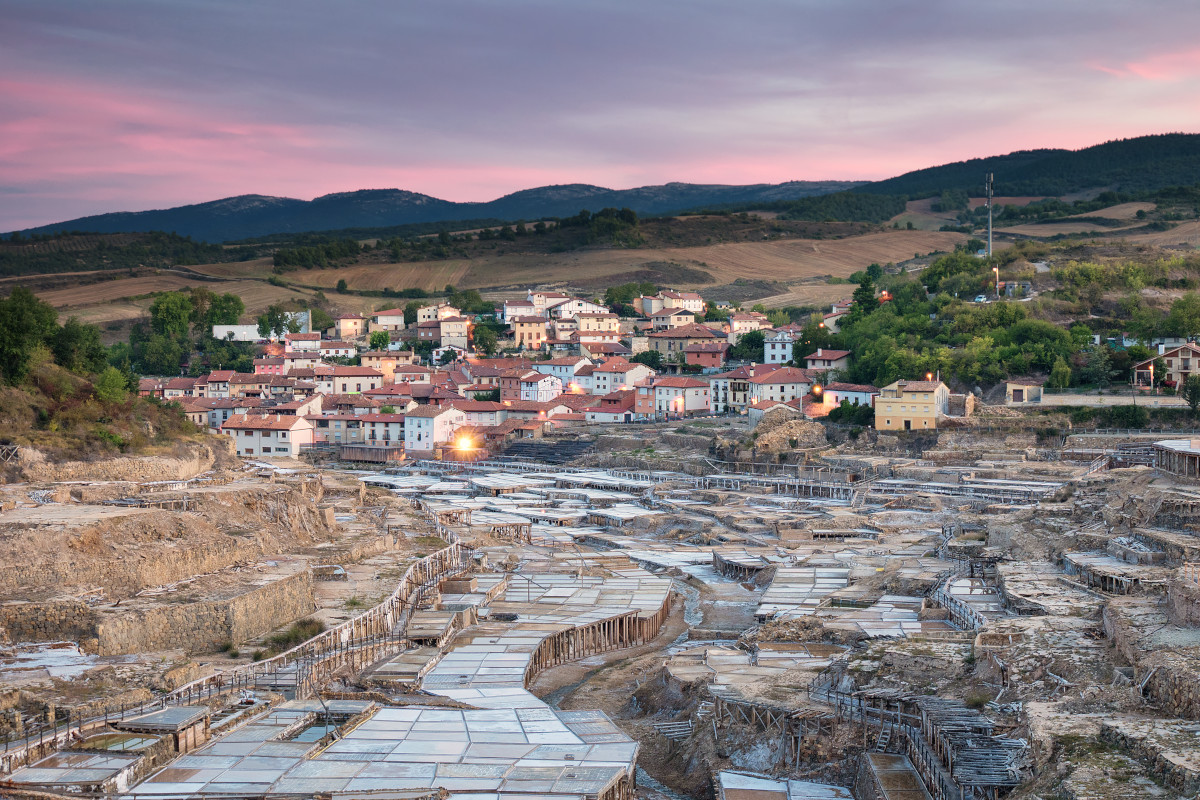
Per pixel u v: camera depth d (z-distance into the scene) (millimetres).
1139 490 132750
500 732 87062
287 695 93812
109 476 155125
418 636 116875
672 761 91312
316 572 133250
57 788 70000
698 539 183250
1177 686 71000
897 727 82500
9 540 102938
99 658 91125
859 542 169375
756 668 102750
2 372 163875
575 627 125188
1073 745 67125
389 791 73125
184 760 77875
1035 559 127938
